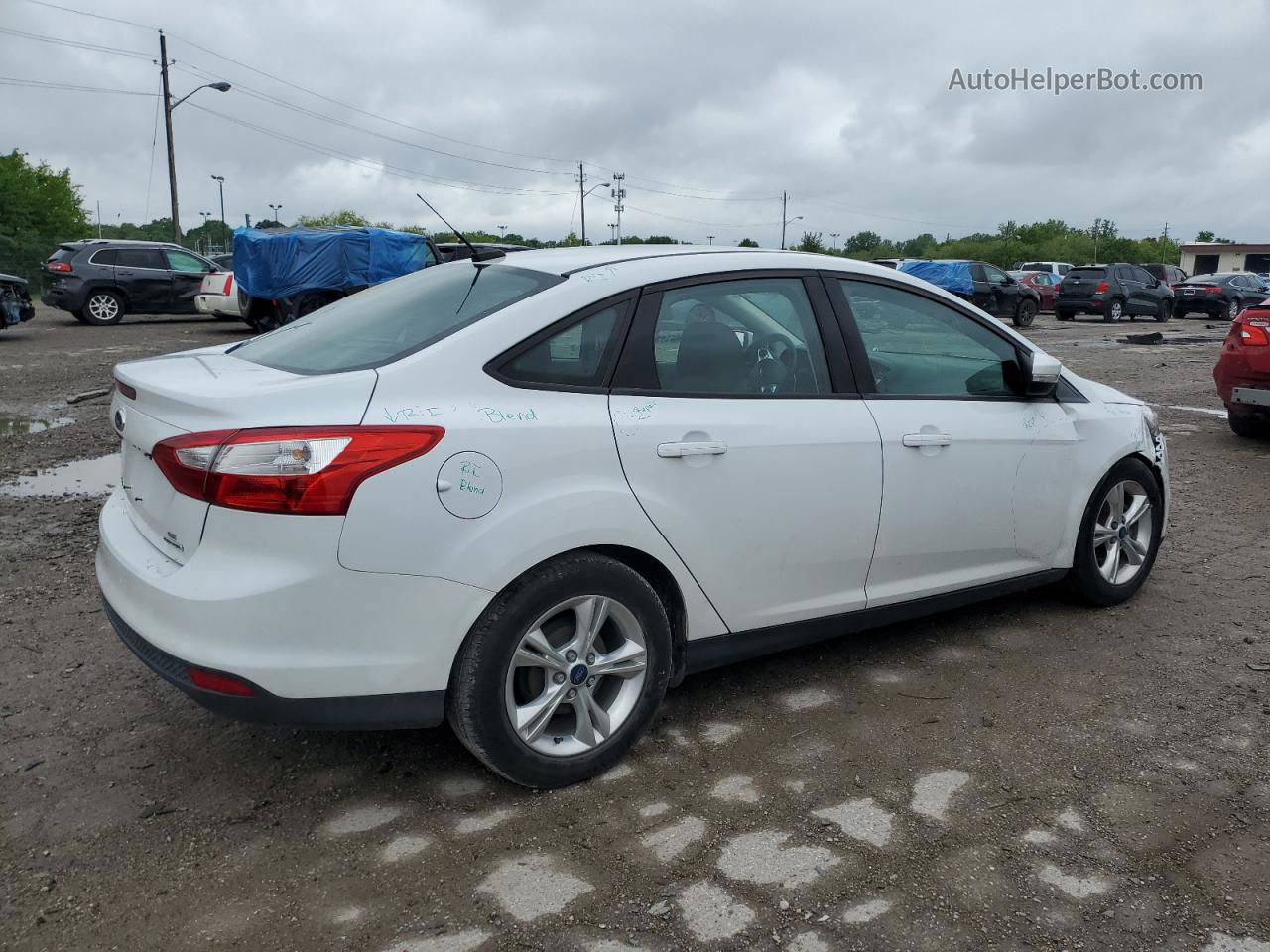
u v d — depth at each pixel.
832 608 3.55
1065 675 3.83
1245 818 2.86
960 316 3.94
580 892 2.50
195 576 2.58
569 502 2.83
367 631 2.61
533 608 2.81
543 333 2.93
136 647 2.74
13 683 3.65
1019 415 4.03
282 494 2.50
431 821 2.83
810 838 2.74
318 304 16.55
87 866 2.62
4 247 49.47
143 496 2.96
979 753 3.23
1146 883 2.56
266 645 2.54
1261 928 2.39
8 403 10.14
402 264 17.05
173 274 20.09
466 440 2.69
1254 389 8.25
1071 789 3.01
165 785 3.01
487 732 2.80
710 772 3.11
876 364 3.66
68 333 17.70
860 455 3.48
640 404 3.04
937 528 3.76
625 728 3.07
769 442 3.26
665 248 3.53
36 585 4.66
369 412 2.62
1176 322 28.48
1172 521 6.09
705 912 2.43
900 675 3.84
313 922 2.40
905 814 2.86
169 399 2.72
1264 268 76.00
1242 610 4.55
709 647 3.32
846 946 2.31
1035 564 4.19
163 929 2.37
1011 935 2.36
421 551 2.62
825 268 3.61
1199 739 3.33
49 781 3.01
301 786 3.01
